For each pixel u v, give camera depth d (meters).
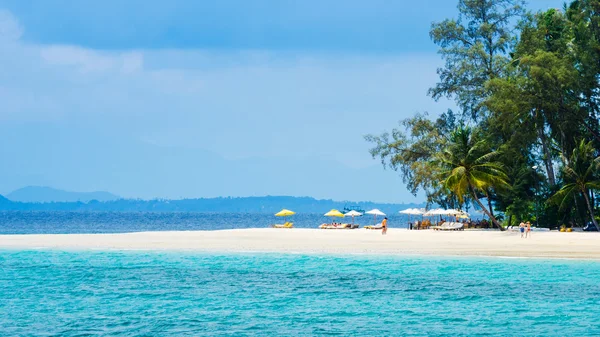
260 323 35.12
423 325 34.75
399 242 79.44
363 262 60.47
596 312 37.84
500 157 115.50
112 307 39.34
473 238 86.94
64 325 34.59
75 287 46.47
